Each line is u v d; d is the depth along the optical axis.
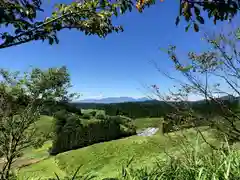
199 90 3.60
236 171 2.15
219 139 3.21
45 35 2.63
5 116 6.59
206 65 3.55
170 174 2.51
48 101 7.87
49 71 8.05
